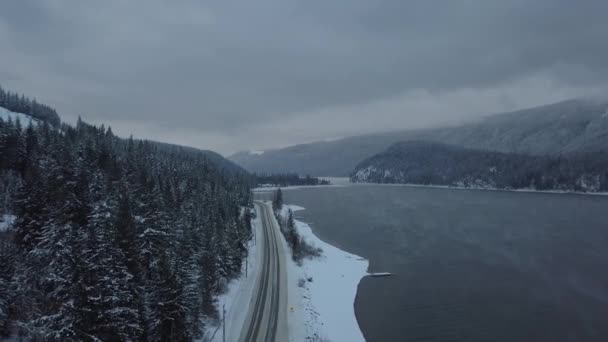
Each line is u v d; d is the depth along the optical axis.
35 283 30.31
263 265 72.06
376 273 70.44
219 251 56.53
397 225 123.81
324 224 129.00
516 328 47.06
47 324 24.33
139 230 41.06
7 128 77.75
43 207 44.94
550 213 145.25
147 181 69.12
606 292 59.47
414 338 44.38
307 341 40.38
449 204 184.25
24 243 43.50
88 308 24.77
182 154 161.25
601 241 94.12
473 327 47.44
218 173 150.38
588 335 45.34
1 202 59.41
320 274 69.31
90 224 31.84
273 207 163.75
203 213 67.19
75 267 25.20
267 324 44.47
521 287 62.06
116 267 30.03
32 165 63.38
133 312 27.80
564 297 57.62
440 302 55.81
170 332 32.09
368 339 44.19
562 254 82.25
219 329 42.16
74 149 76.75
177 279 33.84
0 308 27.95
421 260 79.62
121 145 115.94
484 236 102.81
